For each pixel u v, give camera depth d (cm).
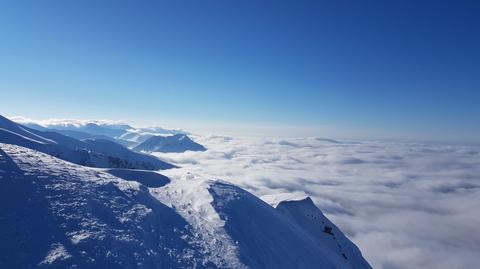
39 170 1972
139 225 1697
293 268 2033
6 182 1648
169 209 2164
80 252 1291
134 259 1373
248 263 1717
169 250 1572
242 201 2775
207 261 1589
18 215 1420
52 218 1472
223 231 2022
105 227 1539
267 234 2334
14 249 1215
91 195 1844
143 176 3319
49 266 1172
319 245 3362
